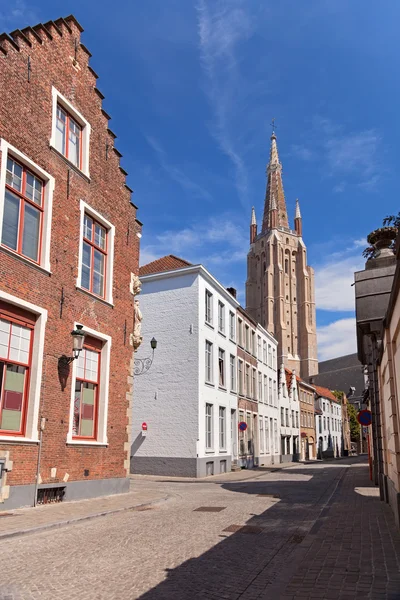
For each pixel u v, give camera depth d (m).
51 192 13.12
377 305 14.45
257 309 113.31
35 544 7.94
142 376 27.44
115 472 15.19
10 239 11.68
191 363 26.50
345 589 5.53
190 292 27.38
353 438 89.25
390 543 7.91
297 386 55.22
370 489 17.53
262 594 5.48
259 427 39.12
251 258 115.88
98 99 15.97
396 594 5.29
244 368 35.84
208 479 24.33
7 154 11.76
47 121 13.29
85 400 14.38
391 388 9.38
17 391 11.66
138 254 17.69
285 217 116.31
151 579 6.03
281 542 8.36
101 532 9.11
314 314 107.69
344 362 111.75
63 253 13.45
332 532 9.03
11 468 11.04
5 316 11.40
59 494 12.66
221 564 6.83
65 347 13.21
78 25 15.02
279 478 24.70
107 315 15.41
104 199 15.80
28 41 12.70
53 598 5.25
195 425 25.70
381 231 15.57
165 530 9.38
